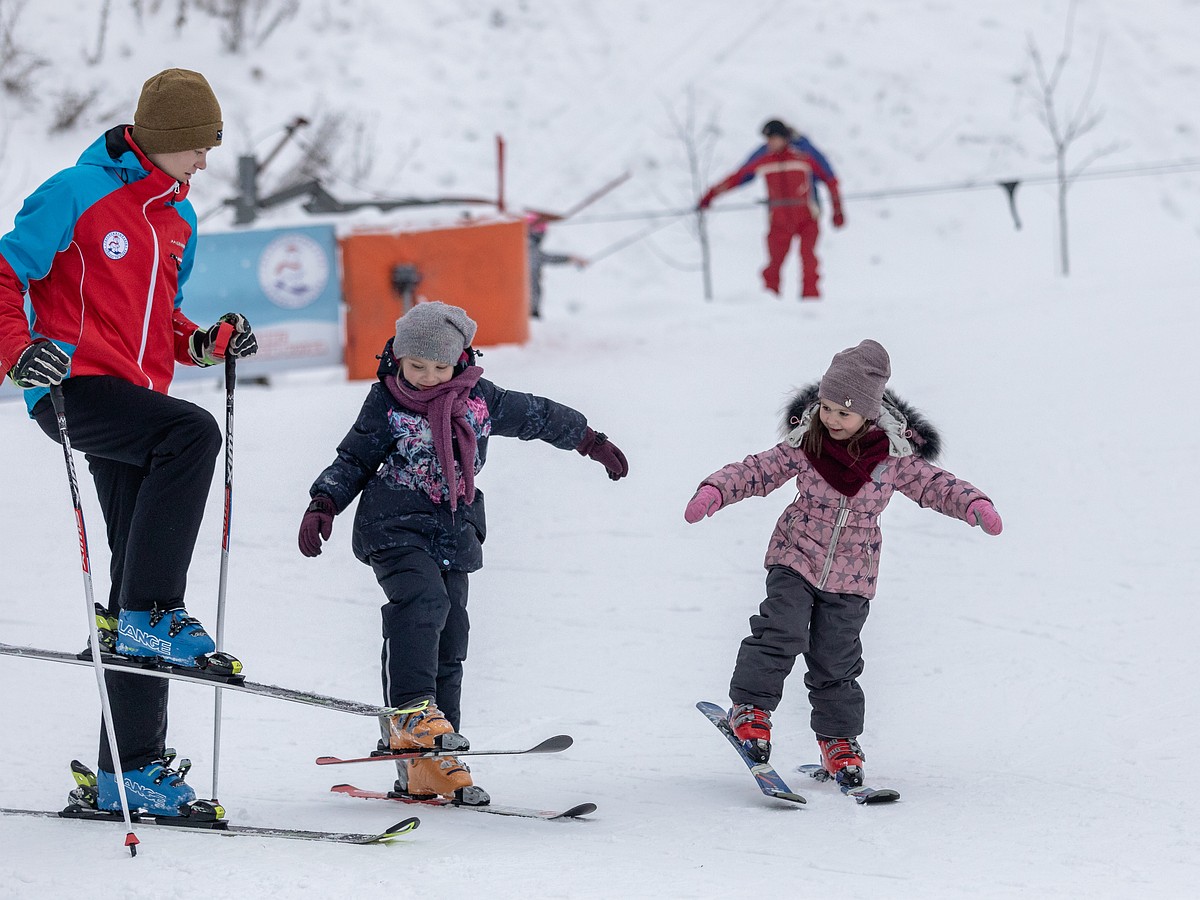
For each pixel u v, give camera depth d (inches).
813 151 1190.9
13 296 290.7
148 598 298.8
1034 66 1529.3
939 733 383.9
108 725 287.9
